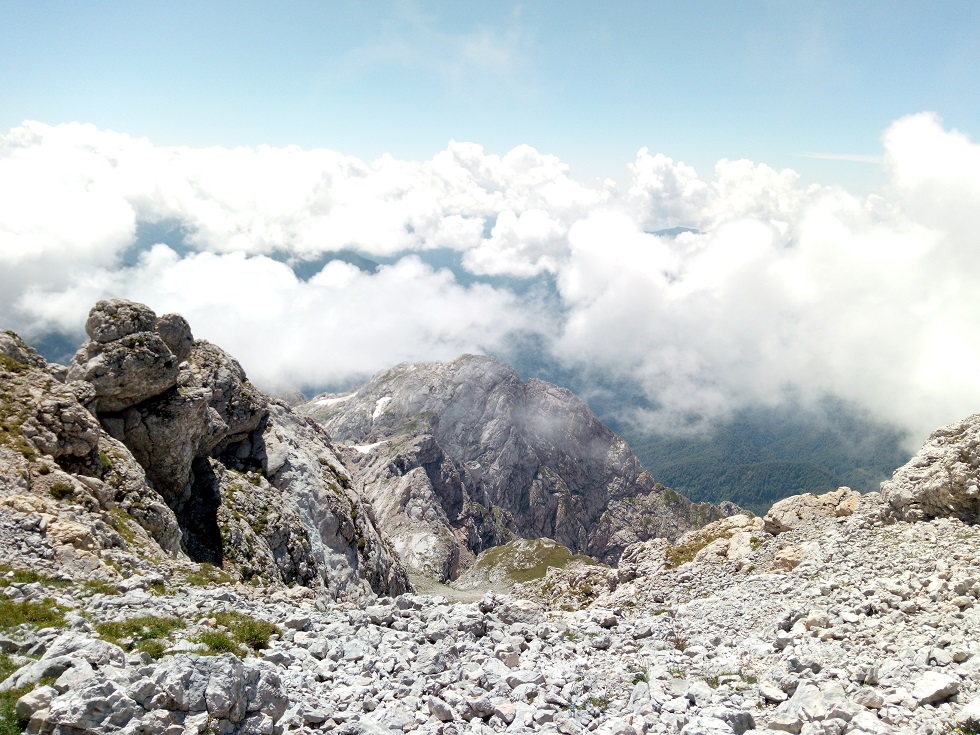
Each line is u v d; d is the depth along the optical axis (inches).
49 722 568.4
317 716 697.0
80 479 1676.9
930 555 1220.5
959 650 792.9
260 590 1603.1
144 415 2239.2
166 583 1233.4
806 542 1729.8
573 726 730.8
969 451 1453.0
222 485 2682.1
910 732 653.3
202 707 608.7
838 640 956.0
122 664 689.0
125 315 2249.0
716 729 706.2
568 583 3073.3
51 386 1892.2
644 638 1139.9
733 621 1193.4
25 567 1072.8
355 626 1034.1
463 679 837.2
